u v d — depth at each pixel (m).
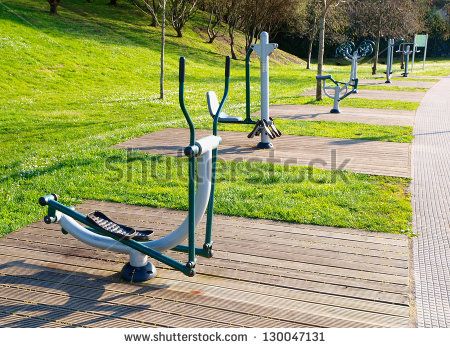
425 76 24.38
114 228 3.60
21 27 21.09
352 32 38.88
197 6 34.00
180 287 3.69
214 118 4.06
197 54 28.08
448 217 5.14
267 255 4.23
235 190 5.86
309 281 3.80
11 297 3.53
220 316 3.33
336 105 12.06
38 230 4.75
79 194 5.82
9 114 11.45
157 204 5.51
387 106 13.29
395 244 4.47
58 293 3.59
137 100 14.33
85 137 9.23
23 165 7.03
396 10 31.41
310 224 4.92
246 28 35.06
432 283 3.80
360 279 3.84
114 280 3.78
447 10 48.69
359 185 6.13
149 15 33.28
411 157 7.61
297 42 45.31
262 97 7.82
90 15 29.62
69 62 19.00
